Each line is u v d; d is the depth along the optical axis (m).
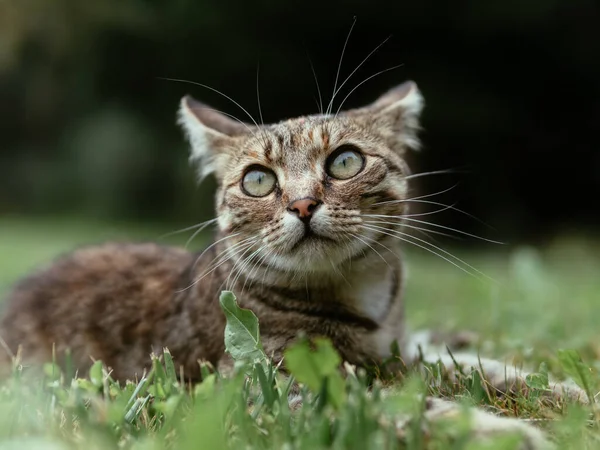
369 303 0.45
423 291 0.87
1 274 0.92
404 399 0.31
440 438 0.30
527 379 0.38
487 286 0.82
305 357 0.32
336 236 0.43
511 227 1.82
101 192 2.41
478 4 1.62
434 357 0.48
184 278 0.49
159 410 0.34
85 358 0.49
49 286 0.52
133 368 0.48
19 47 2.17
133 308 0.49
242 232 0.45
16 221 2.33
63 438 0.32
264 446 0.31
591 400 0.35
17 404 0.34
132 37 1.90
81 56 2.08
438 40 1.71
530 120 1.84
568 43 1.71
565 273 1.13
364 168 0.44
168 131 2.12
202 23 1.72
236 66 1.77
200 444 0.29
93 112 2.34
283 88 1.77
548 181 1.88
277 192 0.44
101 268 0.52
